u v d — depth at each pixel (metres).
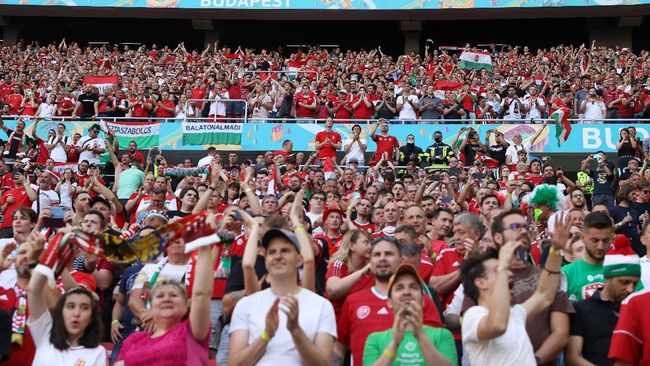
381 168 17.39
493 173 18.03
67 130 22.16
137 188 16.02
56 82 26.84
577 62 30.81
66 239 6.30
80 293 6.56
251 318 6.07
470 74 27.89
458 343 7.04
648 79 26.19
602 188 16.55
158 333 6.22
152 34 41.47
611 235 6.95
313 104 22.39
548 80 25.89
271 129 22.12
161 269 7.76
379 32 40.72
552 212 9.34
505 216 6.47
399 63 30.53
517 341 5.54
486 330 5.41
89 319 6.54
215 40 38.06
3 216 14.23
